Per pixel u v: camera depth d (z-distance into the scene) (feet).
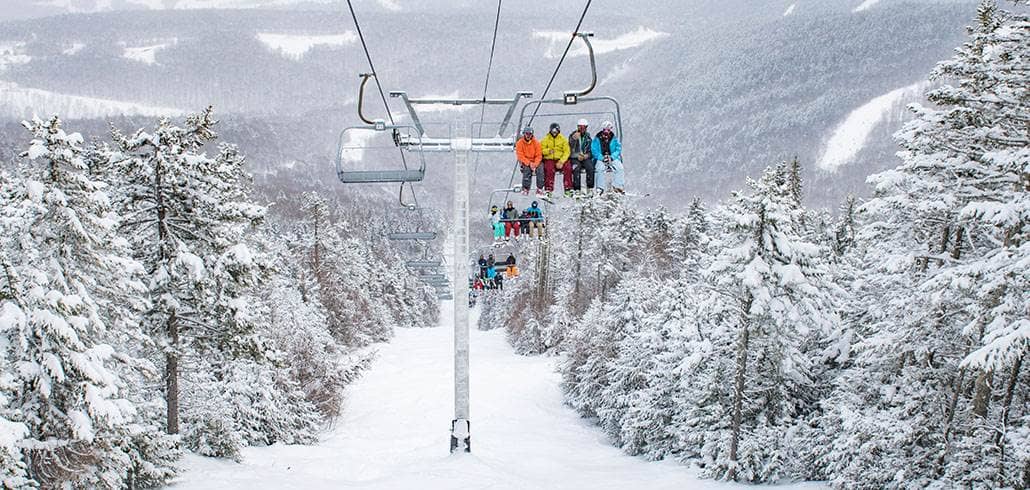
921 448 70.08
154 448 63.98
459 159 62.28
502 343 250.98
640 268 190.29
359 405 148.36
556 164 54.65
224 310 67.31
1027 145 54.95
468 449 69.26
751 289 80.94
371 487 59.00
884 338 70.38
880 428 68.90
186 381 81.35
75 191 52.54
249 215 67.82
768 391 91.97
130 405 54.49
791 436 86.07
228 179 68.39
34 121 50.93
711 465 88.84
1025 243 51.39
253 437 98.02
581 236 202.80
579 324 153.38
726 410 92.32
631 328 130.93
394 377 178.60
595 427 135.64
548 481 78.48
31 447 50.11
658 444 106.22
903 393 72.74
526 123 53.98
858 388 80.94
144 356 70.74
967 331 54.49
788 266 80.59
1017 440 55.36
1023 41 53.01
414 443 113.29
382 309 272.51
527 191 55.77
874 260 75.31
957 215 61.77
